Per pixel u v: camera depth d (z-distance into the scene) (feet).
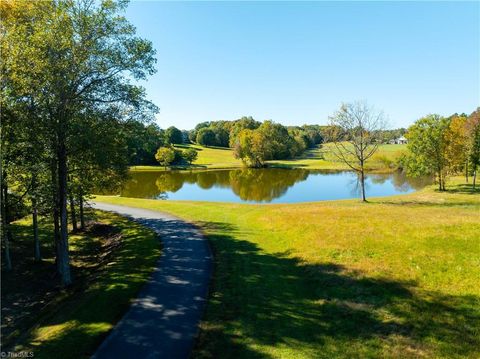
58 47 48.19
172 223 94.68
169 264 59.16
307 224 77.20
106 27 52.54
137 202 135.03
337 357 31.55
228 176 286.66
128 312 41.75
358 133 136.15
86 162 60.34
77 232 97.71
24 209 67.77
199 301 44.39
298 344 33.83
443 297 40.70
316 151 540.11
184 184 238.27
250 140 364.79
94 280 56.13
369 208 99.50
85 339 36.24
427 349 31.96
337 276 49.01
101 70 52.47
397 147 411.75
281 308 41.52
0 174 53.72
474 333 33.76
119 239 83.46
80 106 53.26
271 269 54.70
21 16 55.93
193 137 629.51
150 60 56.34
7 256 67.72
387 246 57.67
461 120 168.66
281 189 209.87
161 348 34.01
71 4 51.24
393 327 35.83
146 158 386.11
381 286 44.68
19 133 51.16
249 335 35.81
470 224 64.49
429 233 61.00
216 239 74.74
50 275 65.87
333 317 38.75
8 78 47.96
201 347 34.01
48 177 61.87
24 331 43.01
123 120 58.49
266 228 81.05
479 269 45.85
